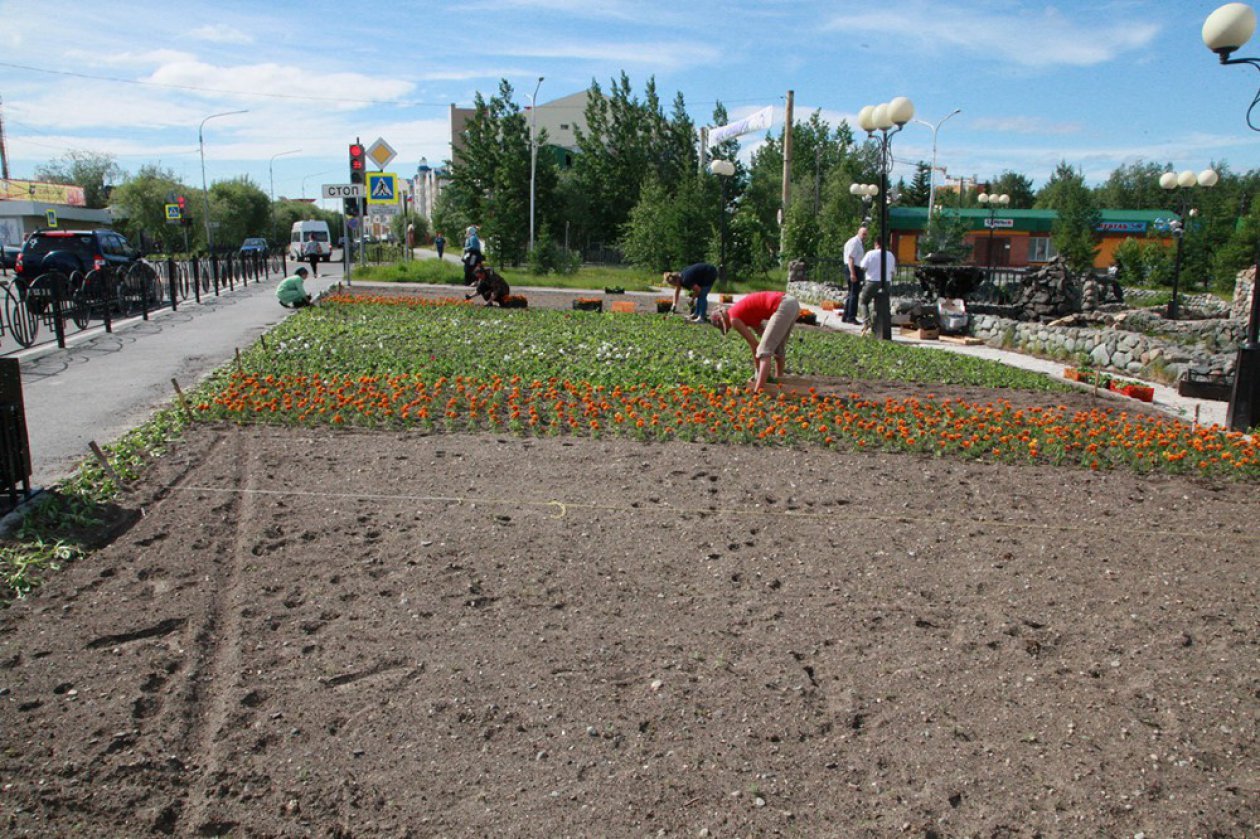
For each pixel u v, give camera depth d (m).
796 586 4.80
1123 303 26.52
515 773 3.17
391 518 5.62
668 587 4.74
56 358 12.09
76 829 2.85
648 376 10.47
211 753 3.24
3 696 3.54
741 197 41.16
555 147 73.69
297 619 4.25
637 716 3.53
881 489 6.58
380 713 3.51
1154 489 6.80
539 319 17.05
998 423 8.62
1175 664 4.03
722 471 6.92
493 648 4.04
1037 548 5.45
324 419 8.23
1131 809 3.03
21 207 55.31
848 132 59.62
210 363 11.74
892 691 3.76
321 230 63.53
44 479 6.27
